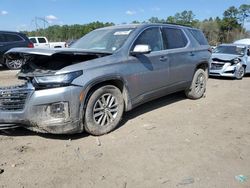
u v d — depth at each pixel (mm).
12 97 4254
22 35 14375
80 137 4621
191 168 3682
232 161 3879
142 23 5832
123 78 4891
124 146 4320
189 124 5379
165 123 5410
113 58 4832
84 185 3293
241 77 12164
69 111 4215
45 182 3342
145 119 5621
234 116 5965
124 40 5230
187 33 6879
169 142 4492
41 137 4594
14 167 3662
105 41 5465
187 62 6605
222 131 5023
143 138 4641
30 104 4188
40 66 4684
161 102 6984
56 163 3775
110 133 4832
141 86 5336
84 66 4391
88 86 4332
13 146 4262
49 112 4188
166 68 5926
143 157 3969
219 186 3291
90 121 4496
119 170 3623
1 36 13453
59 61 4699
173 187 3270
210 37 76812
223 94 8344
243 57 12344
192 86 7066
